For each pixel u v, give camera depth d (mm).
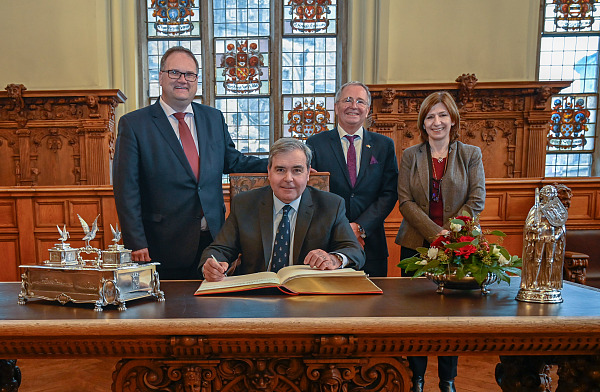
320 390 1144
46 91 5918
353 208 2375
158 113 2193
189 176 2164
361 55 6523
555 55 6773
